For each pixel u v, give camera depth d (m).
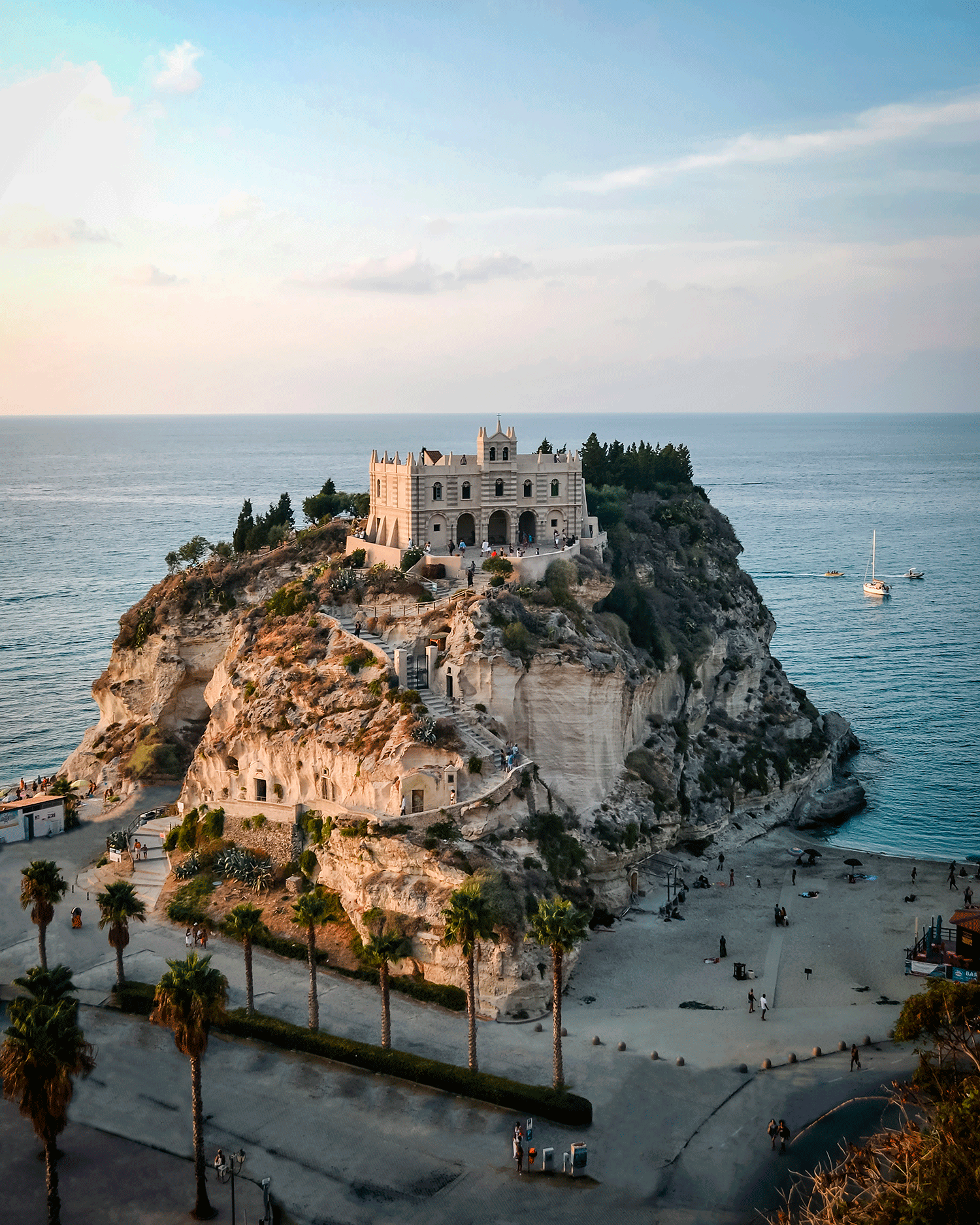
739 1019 84.69
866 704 178.50
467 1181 64.94
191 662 138.38
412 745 97.12
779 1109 72.12
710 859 119.50
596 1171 65.88
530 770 102.88
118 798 130.25
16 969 88.94
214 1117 70.88
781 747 138.25
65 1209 61.97
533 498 133.50
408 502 126.75
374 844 93.31
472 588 116.50
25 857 113.88
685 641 134.38
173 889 104.12
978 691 185.38
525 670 107.31
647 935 100.69
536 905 90.50
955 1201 48.72
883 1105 71.88
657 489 167.00
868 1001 87.50
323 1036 78.81
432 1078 74.31
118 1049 78.56
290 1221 61.28
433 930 87.81
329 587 124.12
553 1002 77.19
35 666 196.50
